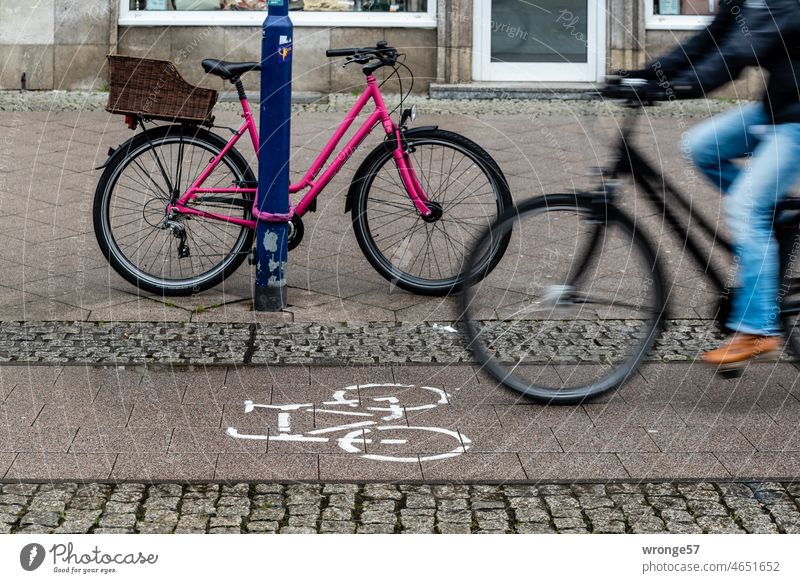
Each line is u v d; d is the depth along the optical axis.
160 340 5.38
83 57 11.48
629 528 3.74
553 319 4.88
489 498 3.93
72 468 4.06
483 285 5.60
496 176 5.95
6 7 11.36
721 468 4.16
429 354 5.29
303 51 11.53
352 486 3.99
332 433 4.43
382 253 6.02
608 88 4.64
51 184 8.06
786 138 4.55
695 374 5.07
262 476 4.05
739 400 4.78
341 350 5.31
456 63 11.46
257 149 5.93
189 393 4.79
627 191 7.52
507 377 4.78
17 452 4.18
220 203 5.90
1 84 11.42
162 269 6.05
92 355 5.18
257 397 4.77
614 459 4.23
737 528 3.74
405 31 11.52
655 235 6.86
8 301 5.85
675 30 11.65
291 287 6.18
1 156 8.76
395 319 5.73
